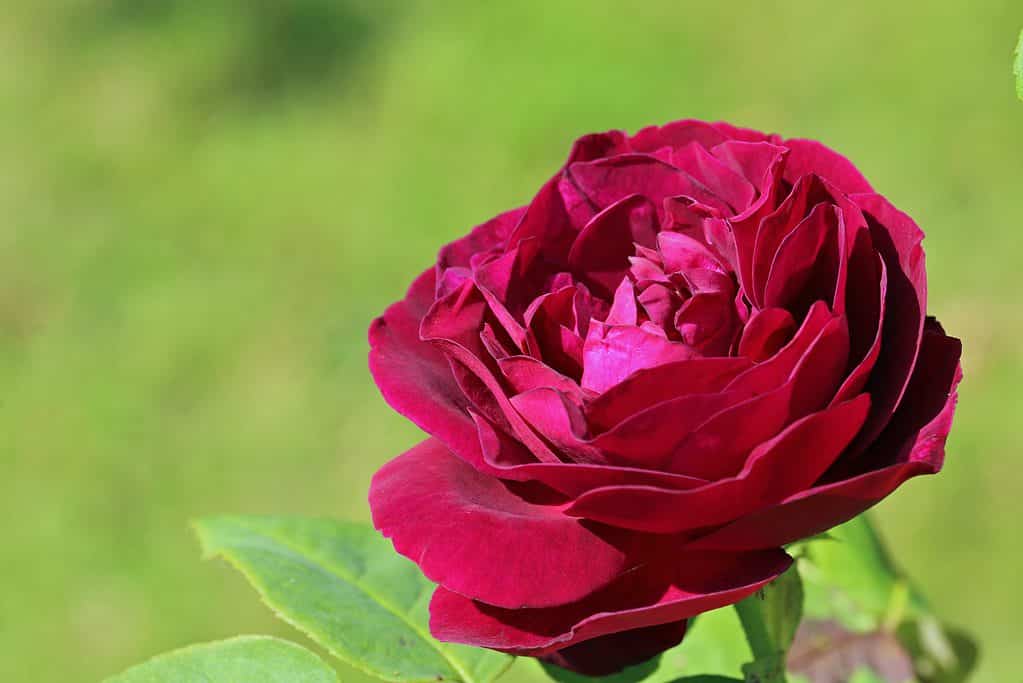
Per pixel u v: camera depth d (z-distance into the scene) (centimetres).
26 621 366
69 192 541
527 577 93
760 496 88
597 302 106
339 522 133
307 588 121
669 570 94
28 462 421
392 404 103
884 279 90
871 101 471
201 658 109
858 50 500
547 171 498
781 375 88
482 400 102
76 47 644
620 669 106
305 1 638
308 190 525
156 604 367
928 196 421
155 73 612
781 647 113
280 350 450
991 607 314
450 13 609
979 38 482
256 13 634
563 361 103
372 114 555
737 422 86
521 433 97
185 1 661
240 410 431
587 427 91
